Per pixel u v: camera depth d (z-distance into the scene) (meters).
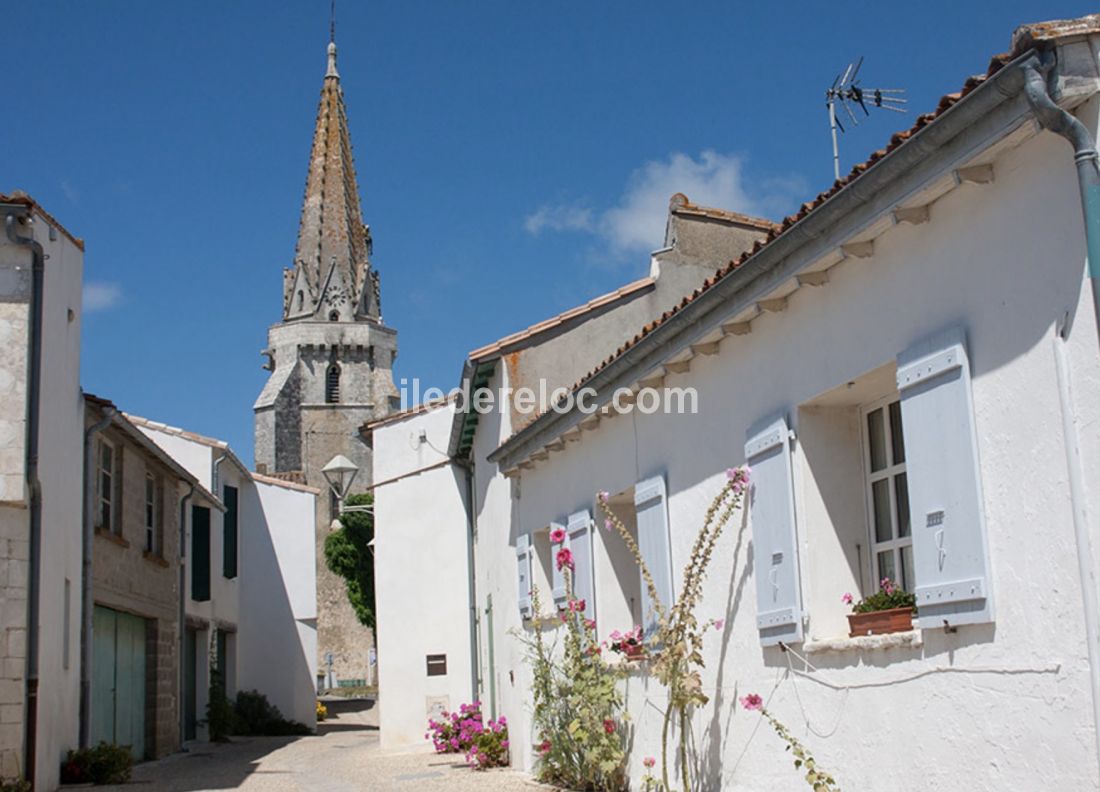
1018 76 4.89
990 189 5.52
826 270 6.95
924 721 5.92
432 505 19.97
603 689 10.38
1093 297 4.81
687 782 8.44
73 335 13.95
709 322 8.12
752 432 7.81
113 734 16.80
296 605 28.00
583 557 11.17
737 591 8.15
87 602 14.78
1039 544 5.15
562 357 14.26
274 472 87.19
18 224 12.34
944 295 5.86
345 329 91.62
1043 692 5.09
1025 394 5.26
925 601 5.82
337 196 95.56
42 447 12.46
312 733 26.75
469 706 17.27
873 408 7.16
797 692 7.24
